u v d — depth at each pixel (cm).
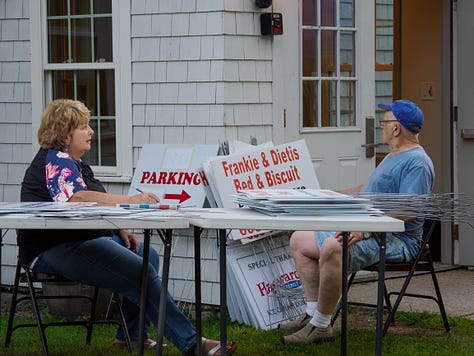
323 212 480
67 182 546
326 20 811
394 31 966
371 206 539
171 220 466
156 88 780
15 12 855
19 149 859
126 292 552
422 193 610
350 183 826
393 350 606
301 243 629
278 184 707
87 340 641
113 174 807
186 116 764
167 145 766
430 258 639
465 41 870
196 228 529
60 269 552
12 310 624
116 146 806
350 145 825
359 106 830
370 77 834
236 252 701
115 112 807
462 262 881
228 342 565
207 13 749
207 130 754
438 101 928
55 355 605
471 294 782
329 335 623
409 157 617
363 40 829
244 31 755
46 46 845
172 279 771
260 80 766
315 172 801
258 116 766
